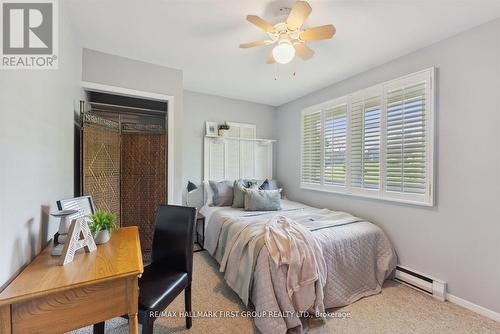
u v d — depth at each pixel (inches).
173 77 112.2
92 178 88.9
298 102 160.1
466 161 78.1
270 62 86.7
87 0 66.2
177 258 69.3
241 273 79.0
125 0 66.0
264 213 115.4
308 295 68.5
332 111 131.9
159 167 111.7
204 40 87.5
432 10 68.9
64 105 69.7
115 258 47.6
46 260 46.3
